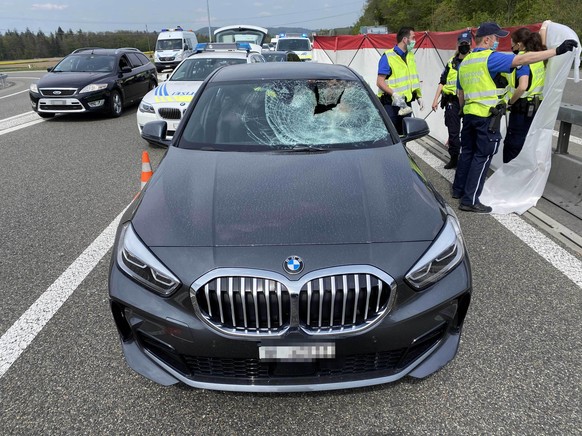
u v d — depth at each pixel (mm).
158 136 3541
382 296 2100
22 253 4039
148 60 13828
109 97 10688
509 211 4746
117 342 2846
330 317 2057
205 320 2082
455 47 7148
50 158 7230
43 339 2877
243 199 2447
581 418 2254
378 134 3186
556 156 5113
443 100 6180
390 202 2426
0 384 2514
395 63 6012
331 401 2391
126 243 2297
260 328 2074
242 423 2268
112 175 6297
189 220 2316
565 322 2971
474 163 4652
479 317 3027
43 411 2340
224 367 2174
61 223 4688
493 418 2266
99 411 2340
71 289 3445
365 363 2184
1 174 6395
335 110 3412
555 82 4508
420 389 2455
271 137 3150
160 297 2143
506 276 3518
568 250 3912
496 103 4430
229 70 4016
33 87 10375
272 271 2051
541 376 2523
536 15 27453
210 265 2088
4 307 3229
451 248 2273
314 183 2578
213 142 3131
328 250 2117
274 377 2166
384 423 2256
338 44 14086
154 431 2227
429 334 2232
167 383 2242
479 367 2598
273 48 23281
